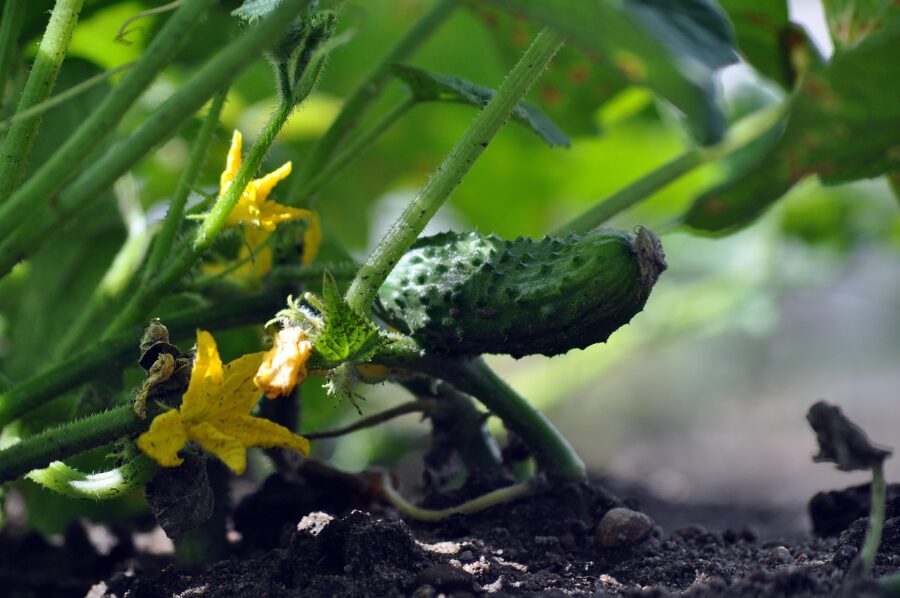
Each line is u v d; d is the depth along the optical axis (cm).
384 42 187
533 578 114
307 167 126
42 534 129
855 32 126
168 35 109
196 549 120
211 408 109
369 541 113
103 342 118
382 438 184
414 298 112
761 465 232
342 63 187
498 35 142
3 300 146
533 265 111
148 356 111
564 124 148
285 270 120
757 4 132
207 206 120
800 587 108
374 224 228
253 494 122
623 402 290
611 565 117
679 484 197
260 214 115
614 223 227
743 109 199
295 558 114
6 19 118
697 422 282
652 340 219
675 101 104
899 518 115
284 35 111
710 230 128
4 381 121
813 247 213
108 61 139
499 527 120
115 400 121
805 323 306
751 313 214
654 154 215
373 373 116
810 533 132
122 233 137
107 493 112
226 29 135
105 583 119
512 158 209
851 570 109
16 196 109
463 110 196
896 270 285
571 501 120
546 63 111
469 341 112
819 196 209
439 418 123
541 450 120
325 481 122
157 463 111
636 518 118
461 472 127
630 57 104
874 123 119
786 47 134
